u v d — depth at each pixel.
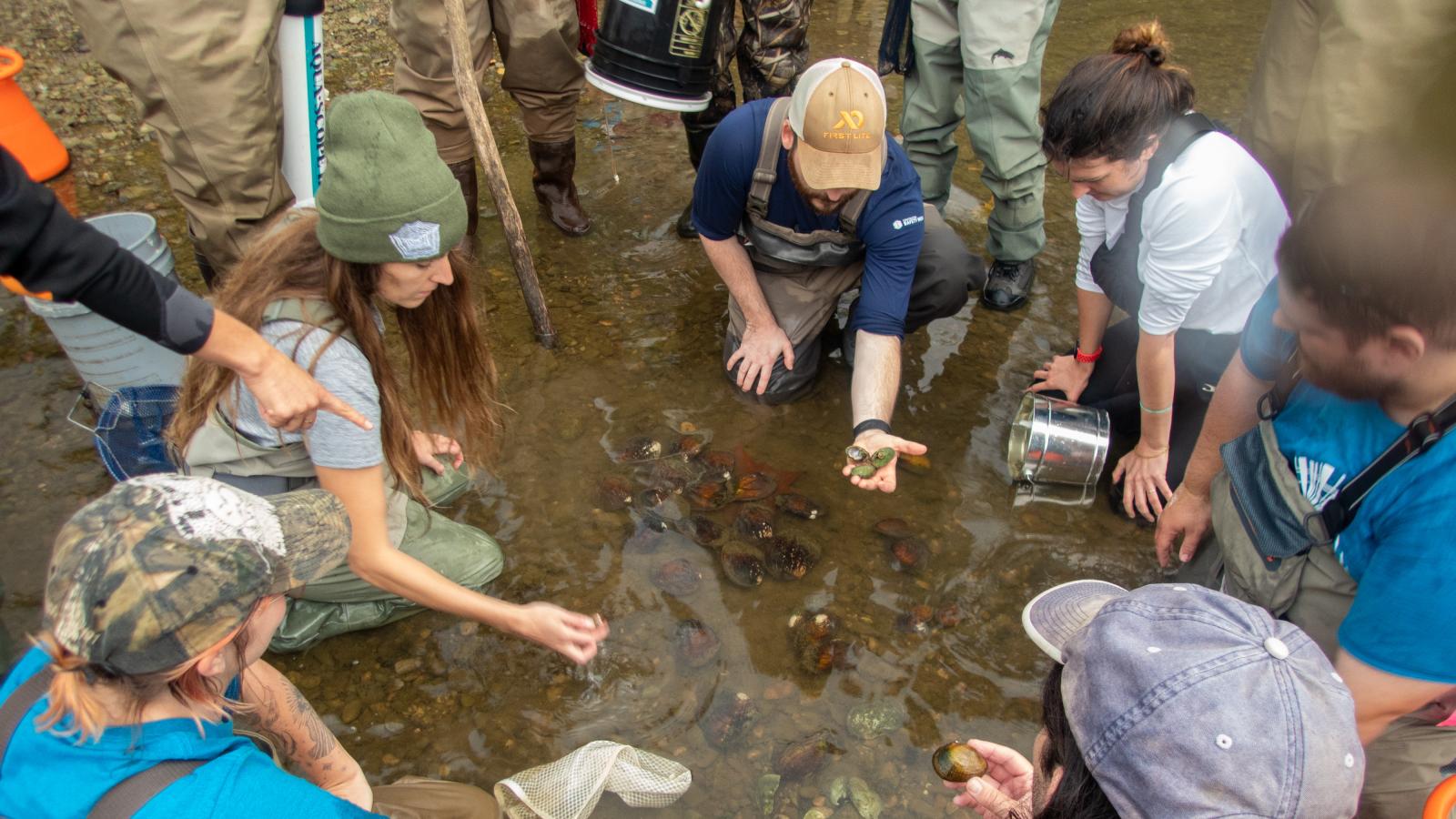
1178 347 2.88
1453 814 1.30
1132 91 2.34
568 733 2.36
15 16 5.64
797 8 4.01
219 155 3.05
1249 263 2.60
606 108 5.27
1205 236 2.37
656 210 4.46
